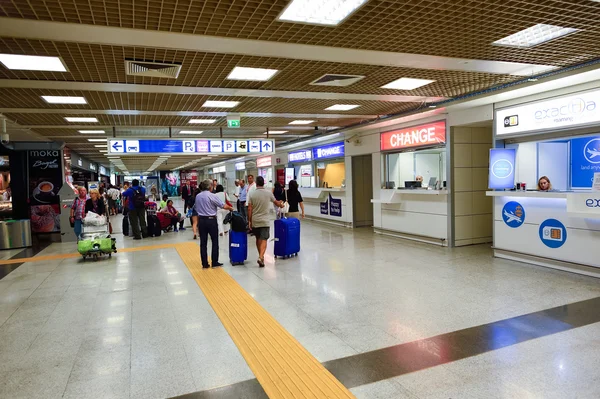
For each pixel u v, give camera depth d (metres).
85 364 3.31
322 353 3.37
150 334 3.90
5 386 2.99
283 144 15.16
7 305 4.99
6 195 11.98
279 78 5.42
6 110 6.86
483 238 8.42
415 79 5.76
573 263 5.70
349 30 3.73
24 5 2.96
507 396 2.67
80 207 9.16
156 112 7.55
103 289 5.59
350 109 8.11
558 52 4.65
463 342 3.52
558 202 5.86
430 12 3.37
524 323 3.91
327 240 9.57
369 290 5.18
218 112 7.80
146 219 11.73
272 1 3.04
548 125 5.91
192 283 5.77
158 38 3.71
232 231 6.95
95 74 4.85
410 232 9.25
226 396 2.75
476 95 6.45
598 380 2.83
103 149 14.86
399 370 3.04
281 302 4.78
